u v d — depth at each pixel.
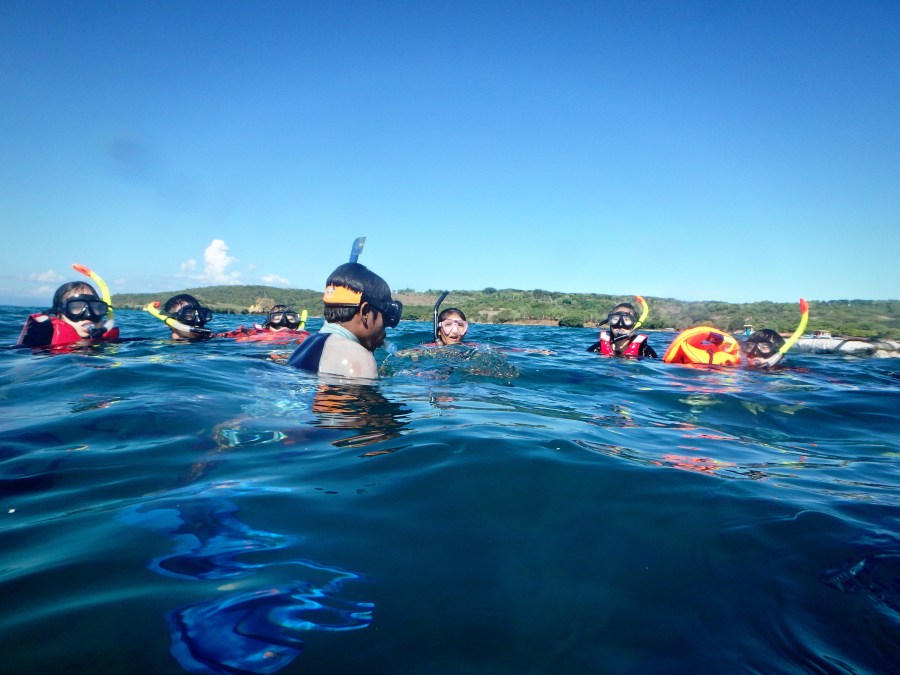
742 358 6.65
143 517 1.42
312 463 1.88
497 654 0.97
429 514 1.52
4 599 1.03
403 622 1.04
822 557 1.42
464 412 2.79
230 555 1.24
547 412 3.09
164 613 1.00
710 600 1.20
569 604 1.14
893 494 2.01
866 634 1.12
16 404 2.56
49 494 1.56
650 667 0.97
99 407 2.48
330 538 1.35
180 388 2.93
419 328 14.30
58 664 0.86
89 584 1.09
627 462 2.08
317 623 1.01
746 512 1.68
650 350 7.17
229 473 1.76
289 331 8.22
